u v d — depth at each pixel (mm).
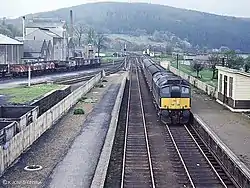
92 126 27750
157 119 32625
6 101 32906
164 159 20969
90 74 71000
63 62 76562
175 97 30219
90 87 51125
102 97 44250
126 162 20297
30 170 17688
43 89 41562
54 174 17156
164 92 30281
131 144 24266
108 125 28188
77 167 18172
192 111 33844
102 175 16156
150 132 27812
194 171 18859
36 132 23375
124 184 16953
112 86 56188
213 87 43281
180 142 24906
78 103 39312
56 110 29391
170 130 28625
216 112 33469
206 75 65000
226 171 18625
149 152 21938
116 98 42312
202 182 17250
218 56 67125
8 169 17812
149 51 145250
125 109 37781
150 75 47438
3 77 56438
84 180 16391
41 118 24562
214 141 21875
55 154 20344
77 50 120312
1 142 17859
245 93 33469
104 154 19266
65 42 101750
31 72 61656
